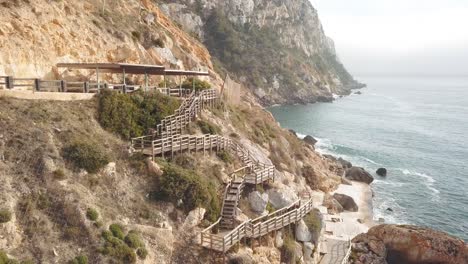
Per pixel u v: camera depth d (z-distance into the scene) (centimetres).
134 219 2344
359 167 6500
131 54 4391
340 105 16275
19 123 2328
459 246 3450
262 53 17162
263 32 19188
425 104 17450
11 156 2133
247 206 2992
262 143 4500
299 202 3266
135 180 2561
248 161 3478
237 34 17462
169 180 2566
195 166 2939
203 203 2611
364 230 4216
